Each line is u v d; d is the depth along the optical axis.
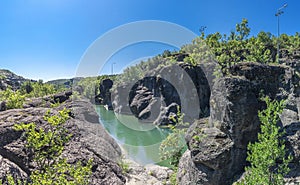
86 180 3.91
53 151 3.83
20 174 3.78
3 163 3.82
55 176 3.53
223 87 5.17
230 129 4.96
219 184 4.66
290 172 4.02
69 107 5.25
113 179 4.58
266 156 3.54
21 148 4.09
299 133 4.48
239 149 4.86
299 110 5.02
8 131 4.27
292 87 5.38
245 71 5.23
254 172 3.59
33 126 3.91
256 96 5.01
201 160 4.82
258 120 4.90
